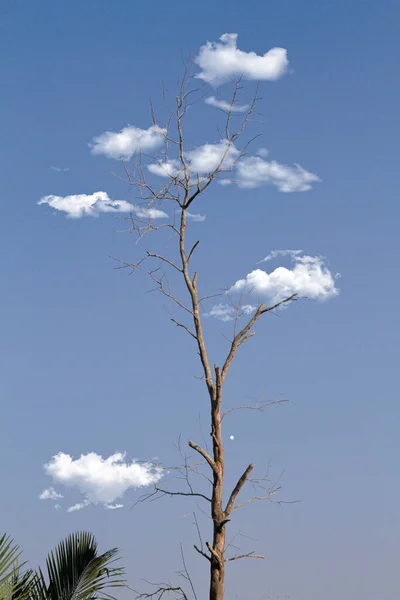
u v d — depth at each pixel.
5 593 9.43
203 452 9.16
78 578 10.17
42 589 10.16
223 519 8.89
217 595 8.66
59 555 10.41
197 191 10.09
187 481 9.09
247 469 9.08
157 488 9.07
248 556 8.84
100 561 10.32
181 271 9.85
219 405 9.33
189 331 9.68
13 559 9.59
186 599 8.70
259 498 9.05
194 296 9.75
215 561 8.77
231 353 9.52
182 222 10.04
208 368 9.52
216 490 9.05
